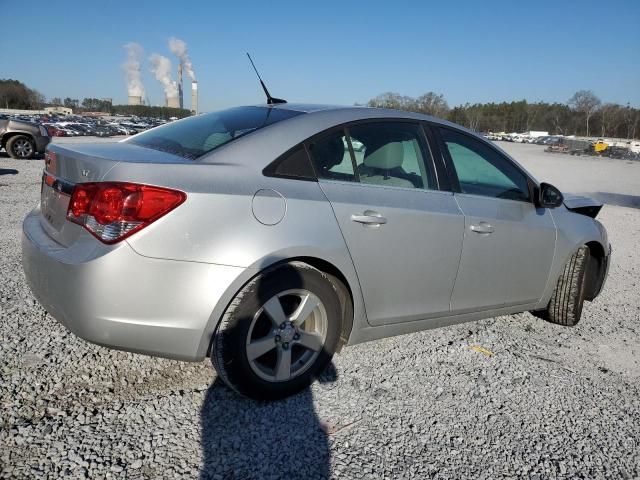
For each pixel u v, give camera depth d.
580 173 29.52
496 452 2.50
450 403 2.90
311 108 3.13
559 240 3.94
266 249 2.47
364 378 3.09
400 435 2.57
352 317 2.90
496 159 3.70
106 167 2.38
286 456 2.34
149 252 2.29
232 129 2.92
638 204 16.20
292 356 2.81
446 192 3.30
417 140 3.29
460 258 3.29
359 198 2.85
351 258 2.78
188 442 2.38
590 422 2.83
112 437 2.37
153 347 2.37
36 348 3.12
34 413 2.49
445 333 3.88
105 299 2.27
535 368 3.43
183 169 2.45
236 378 2.54
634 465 2.49
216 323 2.43
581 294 4.16
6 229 6.21
